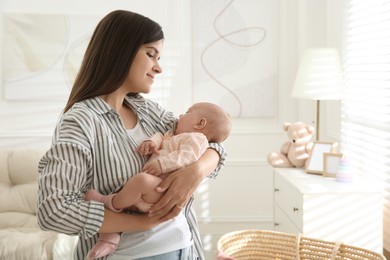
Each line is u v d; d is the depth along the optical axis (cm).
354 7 343
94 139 145
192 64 418
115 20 151
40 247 305
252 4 416
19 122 410
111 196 142
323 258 231
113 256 150
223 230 429
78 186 138
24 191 368
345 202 280
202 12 415
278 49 420
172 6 413
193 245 167
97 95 152
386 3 289
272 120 426
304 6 397
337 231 281
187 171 147
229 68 420
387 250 298
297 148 344
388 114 286
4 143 409
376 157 308
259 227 429
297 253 233
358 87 334
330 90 329
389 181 288
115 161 147
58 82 410
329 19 389
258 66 420
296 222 292
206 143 160
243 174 427
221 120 178
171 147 156
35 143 411
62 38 407
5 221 355
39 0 405
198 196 427
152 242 151
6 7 404
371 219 281
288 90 421
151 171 148
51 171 135
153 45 153
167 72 417
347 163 301
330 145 327
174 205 145
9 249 304
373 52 313
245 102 421
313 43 399
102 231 140
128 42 149
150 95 418
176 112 420
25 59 406
